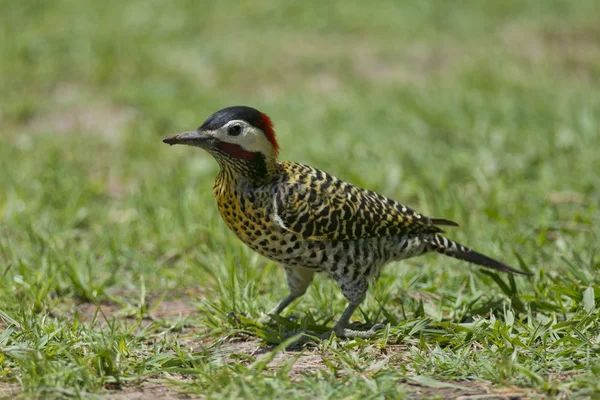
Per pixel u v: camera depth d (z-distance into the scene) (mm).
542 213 14070
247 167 9859
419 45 27484
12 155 18328
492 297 10992
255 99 22688
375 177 16484
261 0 30828
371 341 9617
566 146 17406
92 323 10070
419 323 9820
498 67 24422
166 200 15445
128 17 28625
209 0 31000
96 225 14664
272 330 10203
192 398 8266
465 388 8336
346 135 19000
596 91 22062
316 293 11250
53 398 7992
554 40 28094
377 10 30578
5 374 8617
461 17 30156
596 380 8211
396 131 19297
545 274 11562
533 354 9000
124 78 24094
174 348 9531
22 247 13352
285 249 10055
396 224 10336
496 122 19344
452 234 13453
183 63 25203
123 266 13023
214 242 13500
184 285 12383
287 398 7977
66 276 12117
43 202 15617
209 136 9805
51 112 21844
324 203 9891
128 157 18609
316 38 28234
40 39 25875
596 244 12680
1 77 23516
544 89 22062
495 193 14961
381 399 7969
